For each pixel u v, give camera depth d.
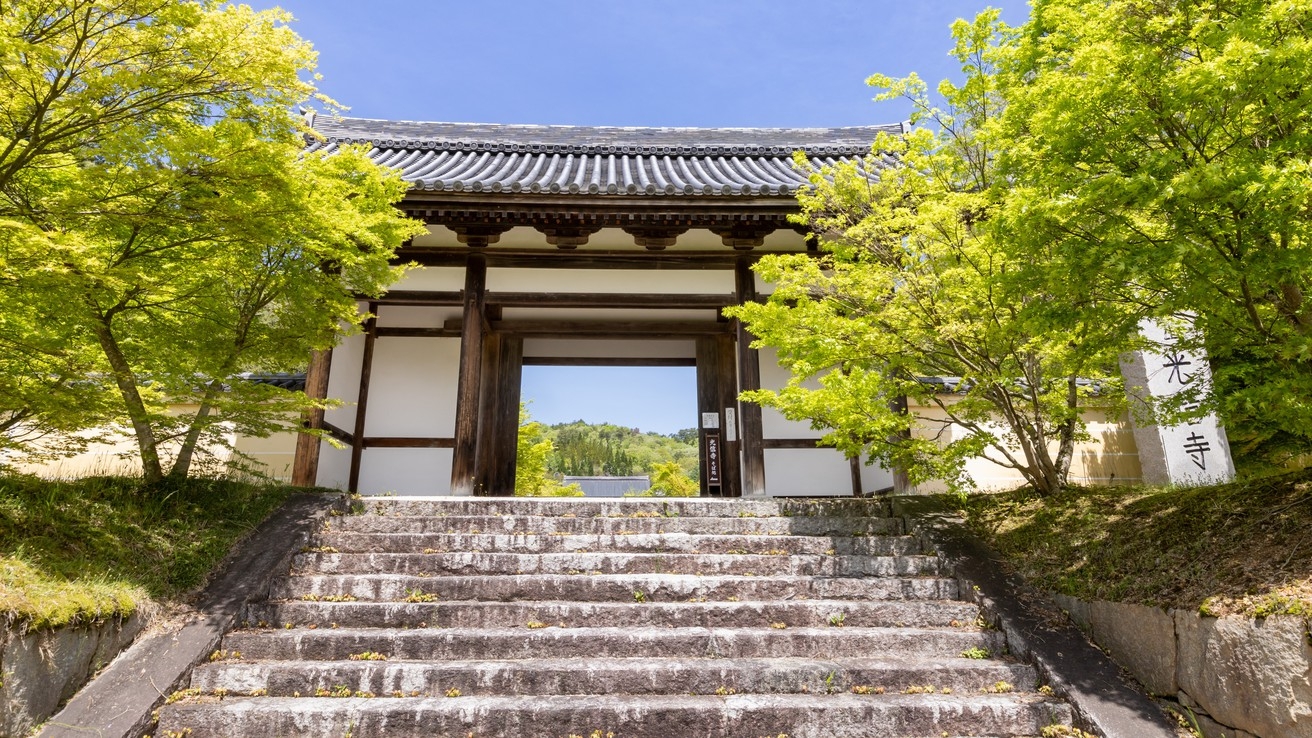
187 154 5.12
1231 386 5.83
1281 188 3.62
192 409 10.40
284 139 5.90
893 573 6.31
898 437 9.07
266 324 7.58
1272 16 3.75
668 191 8.88
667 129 15.89
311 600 5.65
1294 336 4.21
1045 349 6.64
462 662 4.79
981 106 6.87
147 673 4.49
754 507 7.54
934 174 6.88
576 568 6.19
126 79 4.72
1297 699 3.52
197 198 5.38
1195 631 4.24
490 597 5.71
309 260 7.16
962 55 6.72
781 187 8.92
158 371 6.78
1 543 4.80
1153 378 9.40
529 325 11.27
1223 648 4.01
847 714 4.34
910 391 7.37
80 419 5.87
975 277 6.04
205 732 4.17
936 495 7.97
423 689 4.57
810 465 10.09
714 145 14.62
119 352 6.22
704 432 11.28
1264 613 3.79
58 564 4.77
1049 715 4.40
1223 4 4.18
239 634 5.04
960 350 6.90
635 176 12.35
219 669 4.61
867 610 5.56
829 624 5.51
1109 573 5.32
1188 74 3.79
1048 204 4.23
